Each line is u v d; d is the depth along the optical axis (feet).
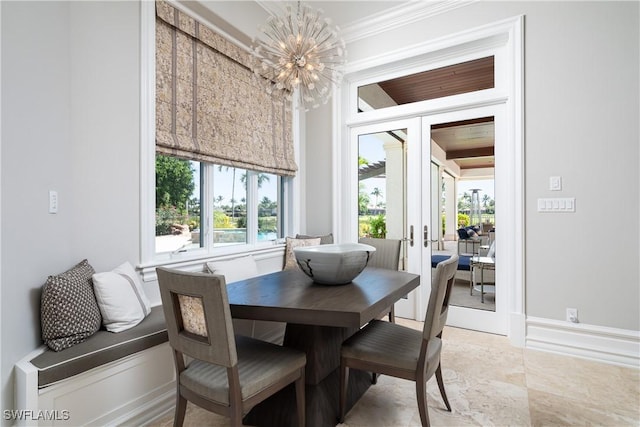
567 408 6.17
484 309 10.27
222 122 9.65
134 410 5.65
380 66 11.71
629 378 7.30
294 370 5.09
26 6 4.98
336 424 5.80
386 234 12.16
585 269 8.38
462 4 10.09
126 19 7.16
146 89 7.50
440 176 11.07
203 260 8.92
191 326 4.54
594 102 8.27
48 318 5.04
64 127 5.91
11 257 4.64
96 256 6.55
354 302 5.15
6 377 4.48
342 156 12.80
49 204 5.50
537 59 8.92
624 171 7.97
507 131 9.88
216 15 9.18
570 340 8.50
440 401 6.46
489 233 10.21
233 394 4.22
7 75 4.60
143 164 7.44
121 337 5.54
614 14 8.07
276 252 11.76
